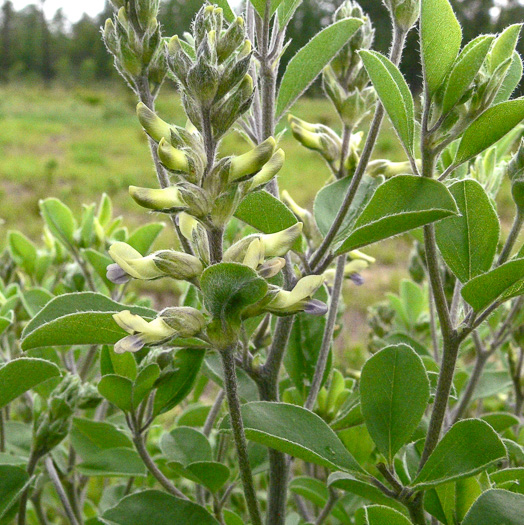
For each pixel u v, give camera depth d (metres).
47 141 2.92
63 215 0.25
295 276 0.16
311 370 0.19
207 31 0.13
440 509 0.15
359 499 0.23
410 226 0.13
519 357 0.24
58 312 0.15
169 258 0.12
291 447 0.13
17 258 0.29
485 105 0.13
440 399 0.14
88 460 0.20
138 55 0.15
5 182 1.99
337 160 0.19
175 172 0.11
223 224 0.12
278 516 0.17
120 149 2.81
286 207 0.15
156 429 0.33
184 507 0.16
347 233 0.17
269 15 0.16
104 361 0.18
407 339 0.26
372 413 0.15
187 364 0.18
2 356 0.23
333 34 0.16
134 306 0.16
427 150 0.13
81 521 0.23
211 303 0.11
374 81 0.13
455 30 0.12
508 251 0.14
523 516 0.12
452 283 0.22
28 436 0.24
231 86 0.12
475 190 0.14
